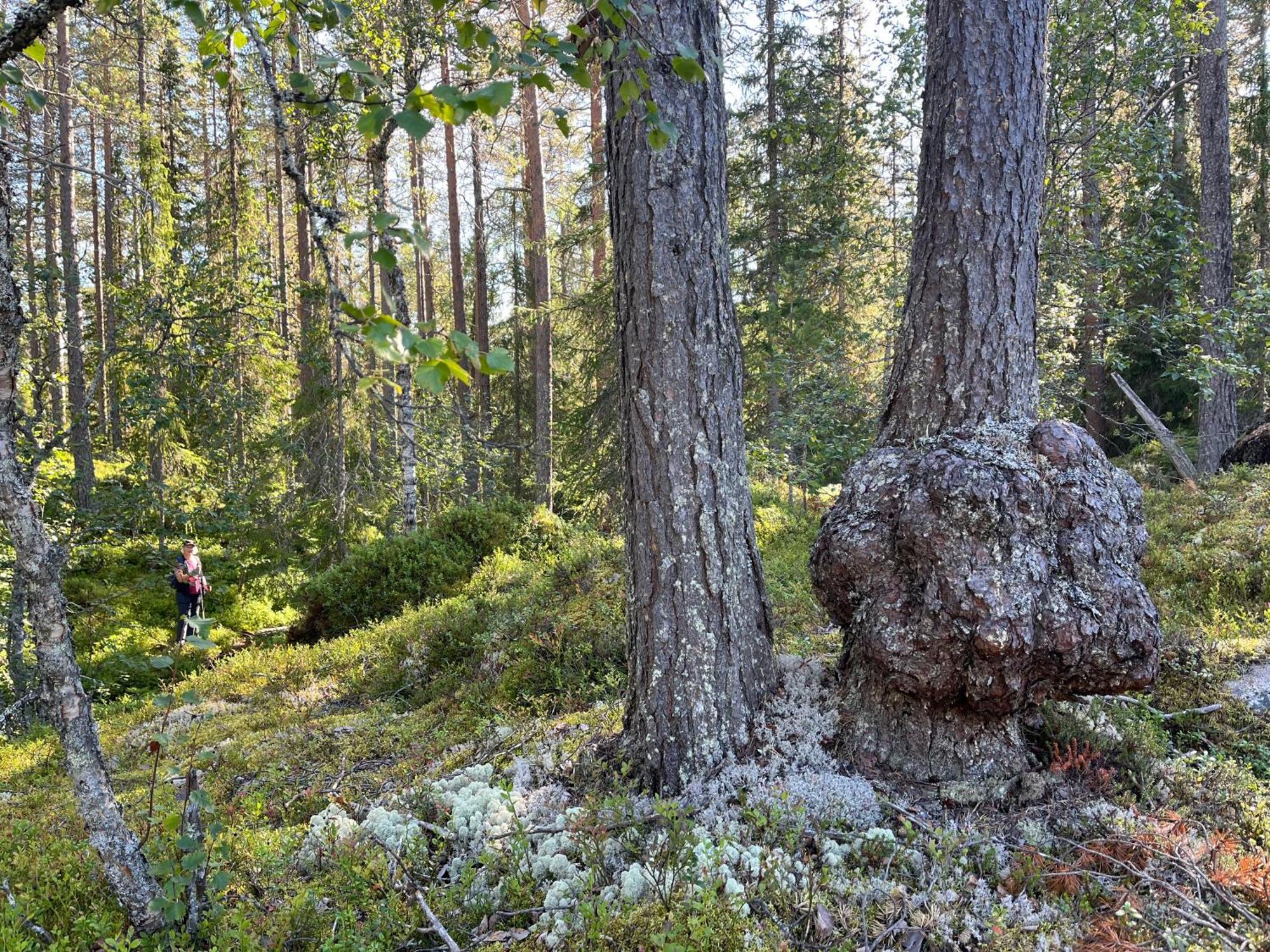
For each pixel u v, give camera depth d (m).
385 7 7.61
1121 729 3.49
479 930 2.65
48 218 17.53
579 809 3.24
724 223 3.60
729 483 3.61
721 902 2.50
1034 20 3.40
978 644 2.86
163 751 5.64
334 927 2.63
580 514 13.51
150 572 12.02
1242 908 2.35
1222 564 6.04
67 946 2.56
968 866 2.68
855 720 3.50
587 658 5.68
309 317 12.16
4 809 4.82
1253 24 18.08
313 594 10.37
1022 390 3.45
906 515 3.10
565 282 20.39
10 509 2.23
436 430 11.30
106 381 9.71
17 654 7.80
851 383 8.99
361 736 5.41
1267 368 10.62
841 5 13.02
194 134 17.59
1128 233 9.37
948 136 3.44
